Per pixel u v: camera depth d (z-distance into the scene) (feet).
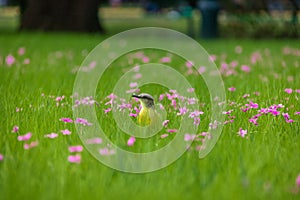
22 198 18.34
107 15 306.96
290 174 20.77
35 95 37.52
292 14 119.24
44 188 19.11
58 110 31.71
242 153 22.50
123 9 387.55
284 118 29.86
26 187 19.20
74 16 126.82
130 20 233.76
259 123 29.32
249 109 31.68
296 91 37.47
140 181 19.93
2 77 49.70
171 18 261.44
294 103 34.65
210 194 18.34
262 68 60.03
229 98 37.35
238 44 99.66
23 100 35.09
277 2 120.06
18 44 90.02
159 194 18.35
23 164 21.39
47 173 20.67
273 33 120.37
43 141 24.82
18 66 58.70
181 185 19.31
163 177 20.27
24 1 159.63
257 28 121.08
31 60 66.33
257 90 41.60
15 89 41.27
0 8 357.00
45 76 51.70
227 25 123.44
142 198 18.07
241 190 18.70
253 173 20.38
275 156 22.63
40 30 126.31
